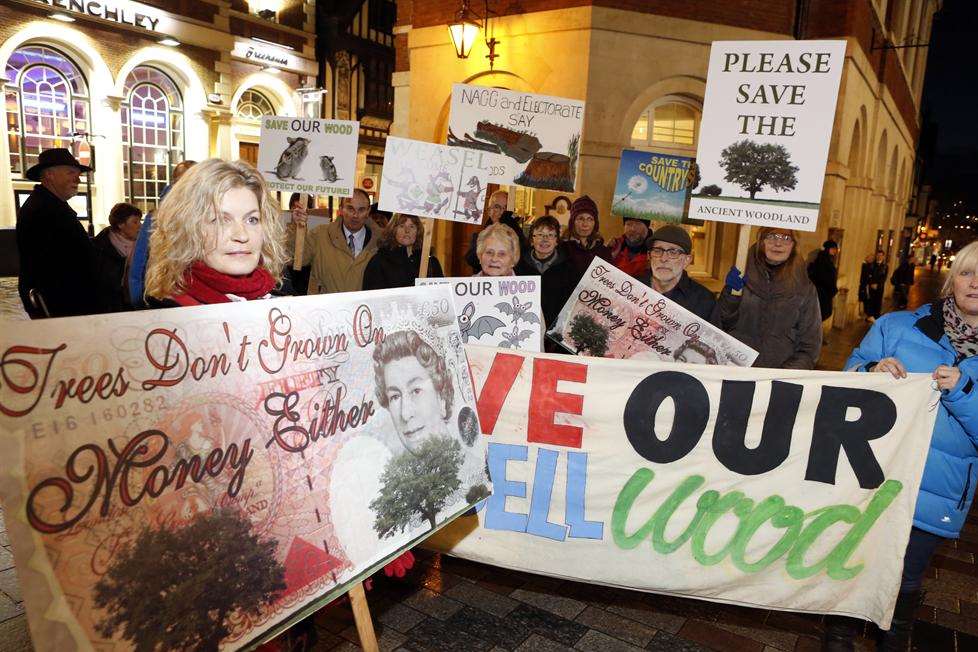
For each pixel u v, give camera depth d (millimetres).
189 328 1405
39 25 14961
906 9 15953
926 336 2369
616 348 3301
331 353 1739
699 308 3498
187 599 1329
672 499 2605
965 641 2754
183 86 18500
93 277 4309
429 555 3283
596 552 2656
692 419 2602
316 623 2658
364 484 1765
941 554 3562
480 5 9664
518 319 3449
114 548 1225
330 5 22984
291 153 4531
